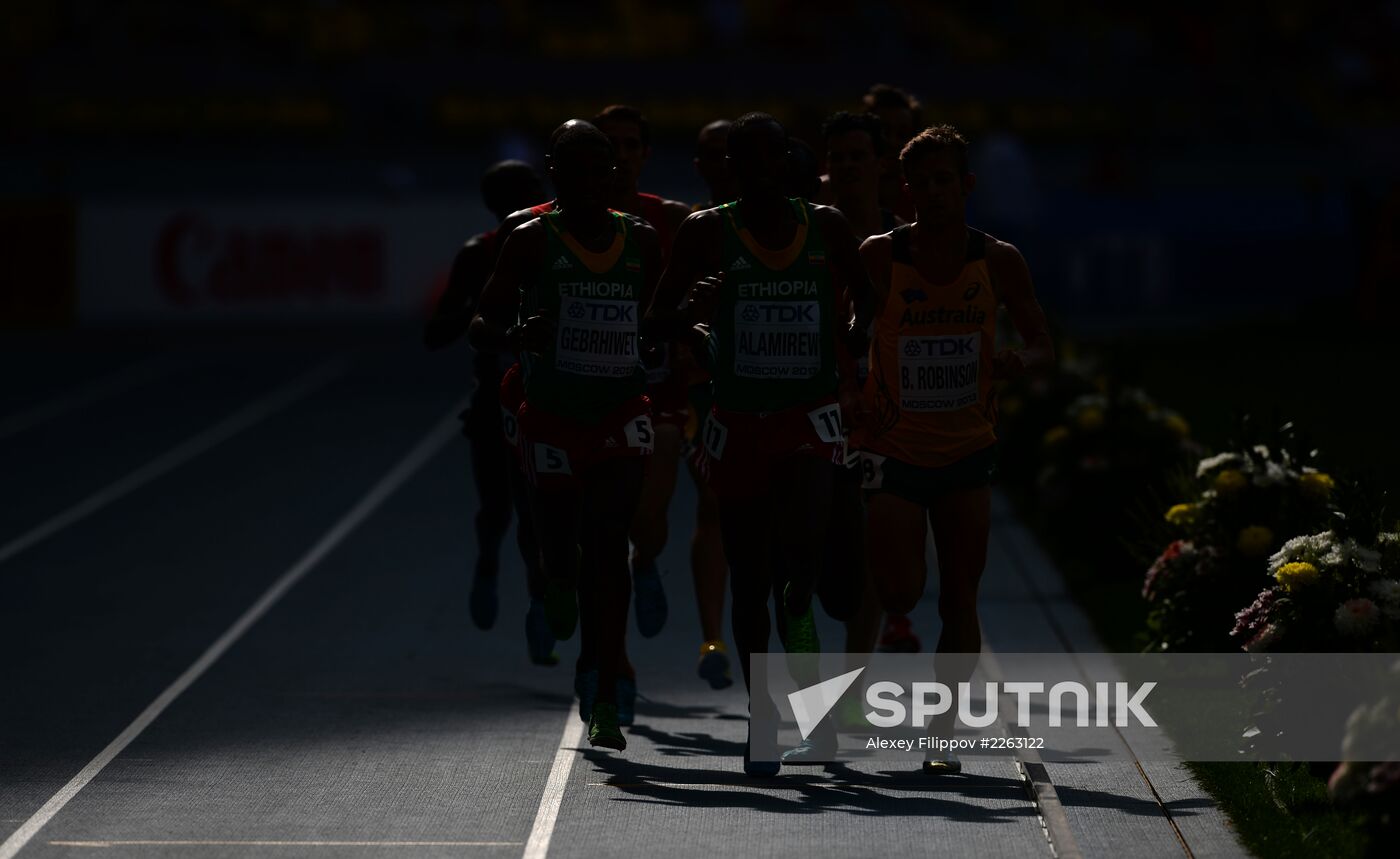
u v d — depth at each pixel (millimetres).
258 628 32219
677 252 20984
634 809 20328
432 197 99562
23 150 111750
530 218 22906
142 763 22766
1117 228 104250
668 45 123812
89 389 75062
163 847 18906
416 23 122750
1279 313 96438
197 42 118875
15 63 115125
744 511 21625
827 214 20938
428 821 19891
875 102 27188
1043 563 37062
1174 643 25578
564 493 22188
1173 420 36500
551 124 118375
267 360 86125
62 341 92938
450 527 43625
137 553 40438
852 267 21047
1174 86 125812
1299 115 124000
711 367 21453
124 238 96875
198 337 95062
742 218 20828
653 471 25062
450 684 27703
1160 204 107688
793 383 20938
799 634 21938
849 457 22516
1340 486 22953
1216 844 18719
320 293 97562
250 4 120688
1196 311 102625
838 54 123938
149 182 110375
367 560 39312
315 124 115375
